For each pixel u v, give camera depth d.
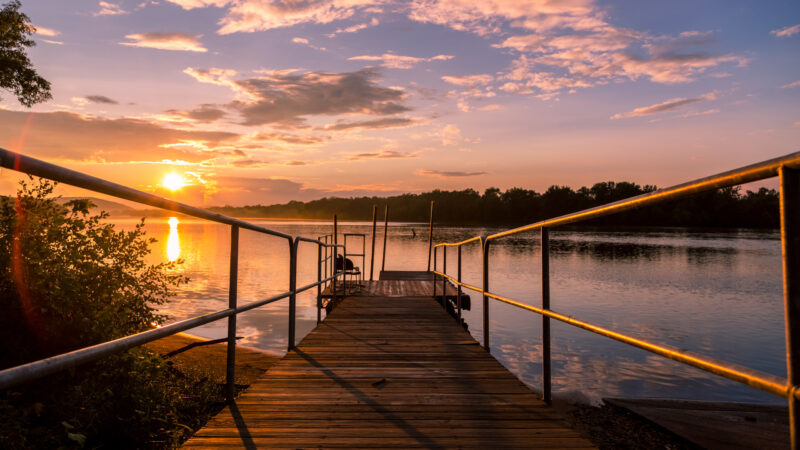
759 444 4.69
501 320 14.98
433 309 7.34
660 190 1.47
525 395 2.98
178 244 60.97
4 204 3.08
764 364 10.93
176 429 3.31
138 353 3.38
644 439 4.87
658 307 18.25
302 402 2.83
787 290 1.00
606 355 10.31
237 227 2.81
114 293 3.51
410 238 74.31
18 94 15.44
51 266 3.22
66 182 1.47
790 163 0.96
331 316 6.59
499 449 2.15
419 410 2.70
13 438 2.48
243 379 6.23
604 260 39.06
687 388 8.01
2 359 2.91
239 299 17.31
